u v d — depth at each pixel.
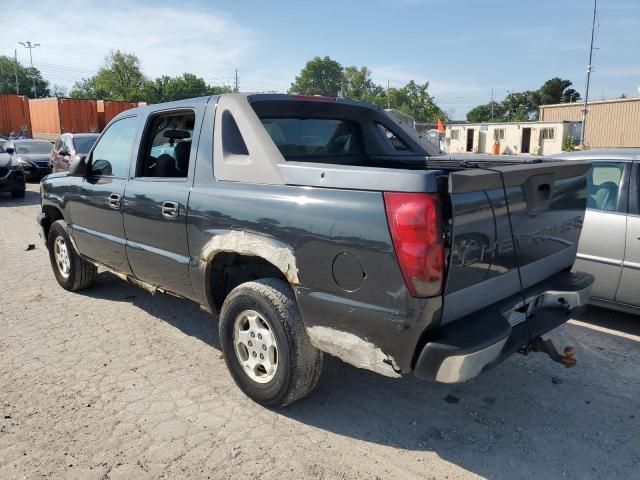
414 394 3.72
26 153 18.34
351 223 2.75
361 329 2.79
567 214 3.46
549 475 2.86
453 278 2.61
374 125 4.77
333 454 3.03
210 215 3.55
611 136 38.34
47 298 5.73
